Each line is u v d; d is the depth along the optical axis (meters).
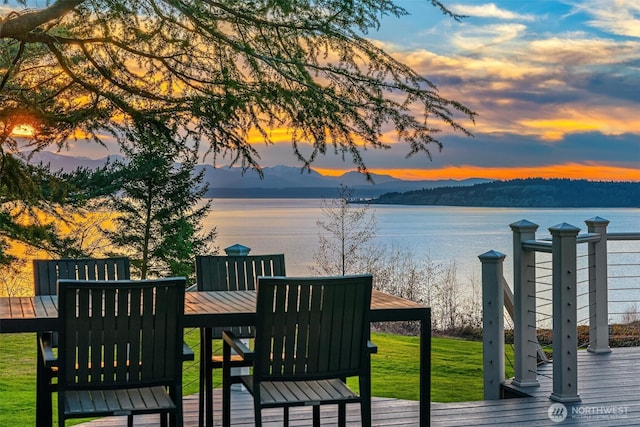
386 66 5.27
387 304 3.68
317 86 5.21
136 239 16.16
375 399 5.07
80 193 9.45
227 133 5.69
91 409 3.07
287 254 19.41
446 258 14.60
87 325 3.05
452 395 5.71
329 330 3.32
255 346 3.24
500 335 5.26
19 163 6.02
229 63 5.66
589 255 6.40
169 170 15.96
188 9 5.28
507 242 23.41
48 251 9.33
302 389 3.43
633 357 6.21
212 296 4.07
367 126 5.29
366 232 14.27
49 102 5.96
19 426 4.58
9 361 6.73
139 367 3.14
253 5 5.32
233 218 27.66
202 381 4.20
